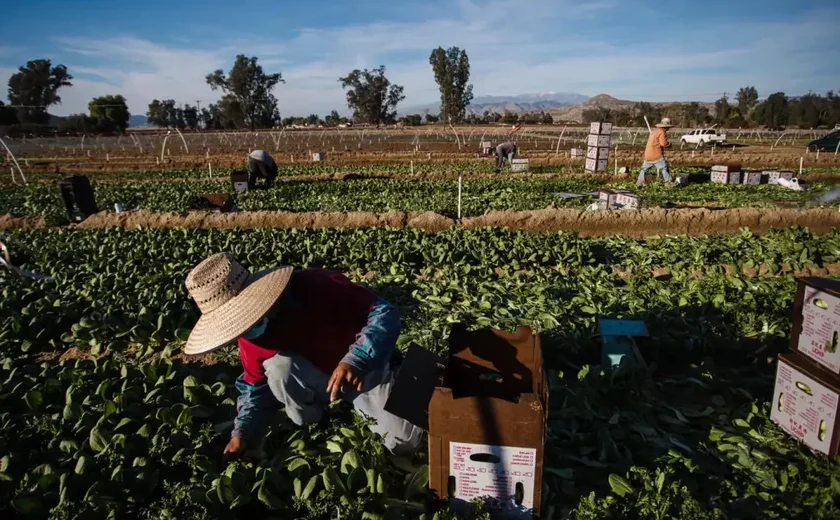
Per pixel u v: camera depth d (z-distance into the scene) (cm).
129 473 404
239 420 414
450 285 861
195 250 1091
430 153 3772
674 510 353
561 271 971
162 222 1477
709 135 4466
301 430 445
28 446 471
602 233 1368
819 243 1080
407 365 389
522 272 959
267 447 441
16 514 395
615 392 514
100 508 372
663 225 1366
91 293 837
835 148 3525
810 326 417
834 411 391
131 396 527
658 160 2048
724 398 525
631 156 3177
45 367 614
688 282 841
